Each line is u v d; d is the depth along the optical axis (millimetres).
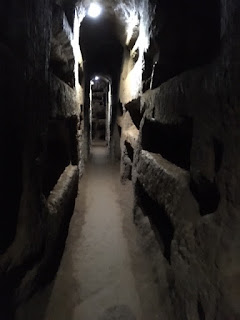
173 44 3436
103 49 9117
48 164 4219
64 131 5129
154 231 3775
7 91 1805
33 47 2299
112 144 9984
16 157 2023
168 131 3658
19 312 2164
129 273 3559
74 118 5617
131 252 4027
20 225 2125
